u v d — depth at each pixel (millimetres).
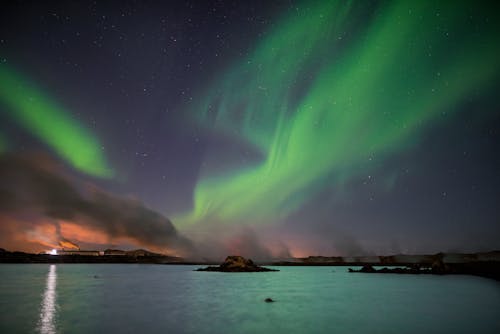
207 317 17312
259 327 14828
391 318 16641
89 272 65125
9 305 21031
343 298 25031
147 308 20297
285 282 41562
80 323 15555
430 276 50188
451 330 13711
